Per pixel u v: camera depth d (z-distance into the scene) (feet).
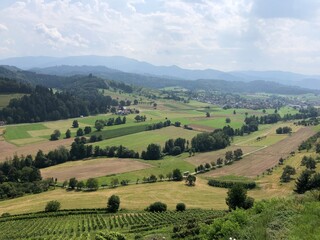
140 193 479.41
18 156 639.35
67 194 481.46
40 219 380.99
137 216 377.71
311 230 106.73
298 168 542.98
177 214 373.20
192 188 504.02
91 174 569.64
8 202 457.27
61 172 585.22
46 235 317.42
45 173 581.94
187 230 205.87
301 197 154.81
